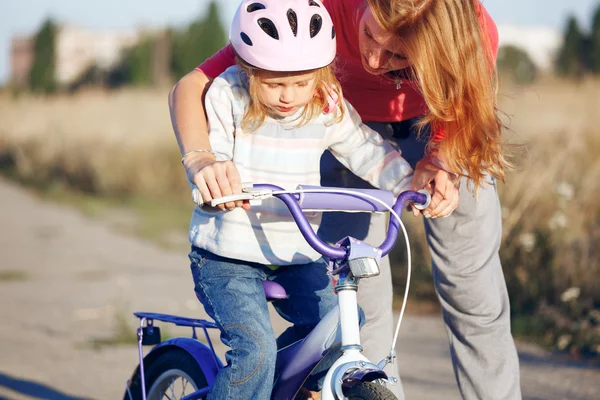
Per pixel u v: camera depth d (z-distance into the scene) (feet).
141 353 11.75
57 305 24.70
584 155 29.35
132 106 70.95
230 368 9.90
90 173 58.39
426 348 19.72
